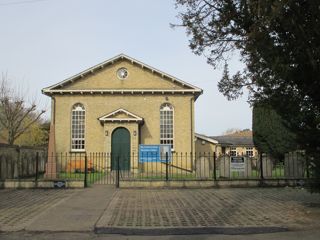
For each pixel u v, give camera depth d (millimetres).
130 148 32906
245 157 21266
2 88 46094
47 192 17547
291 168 20297
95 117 33656
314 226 10352
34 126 52812
